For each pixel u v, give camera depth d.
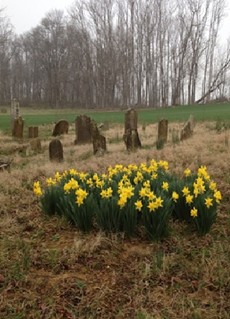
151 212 2.92
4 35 39.66
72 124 14.59
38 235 3.16
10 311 2.19
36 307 2.23
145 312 2.14
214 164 5.33
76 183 3.30
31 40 51.62
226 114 15.56
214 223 3.33
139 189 3.28
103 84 37.12
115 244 2.90
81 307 2.22
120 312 2.17
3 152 8.12
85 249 2.80
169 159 5.84
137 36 36.44
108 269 2.62
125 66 35.75
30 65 52.91
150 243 2.95
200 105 29.05
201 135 8.41
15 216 3.64
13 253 2.82
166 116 16.86
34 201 4.11
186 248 2.89
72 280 2.46
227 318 2.13
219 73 34.41
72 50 44.28
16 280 2.46
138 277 2.51
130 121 7.87
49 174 5.27
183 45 33.38
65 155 7.05
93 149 7.05
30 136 10.34
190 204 3.16
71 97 49.03
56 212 3.51
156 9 35.38
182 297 2.31
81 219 3.08
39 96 50.06
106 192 3.09
